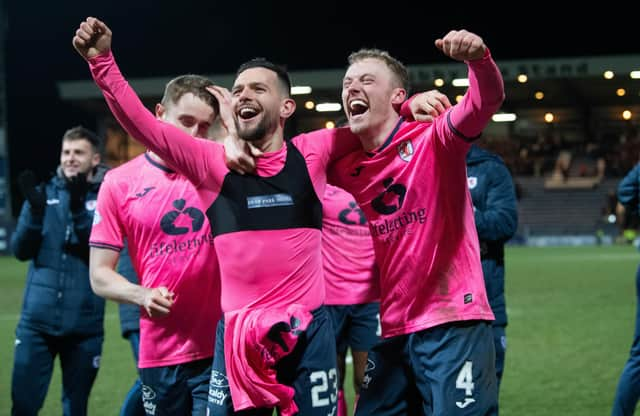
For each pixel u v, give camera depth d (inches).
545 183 1355.8
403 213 125.3
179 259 136.8
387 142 126.1
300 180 122.4
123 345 338.0
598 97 1398.9
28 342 170.1
